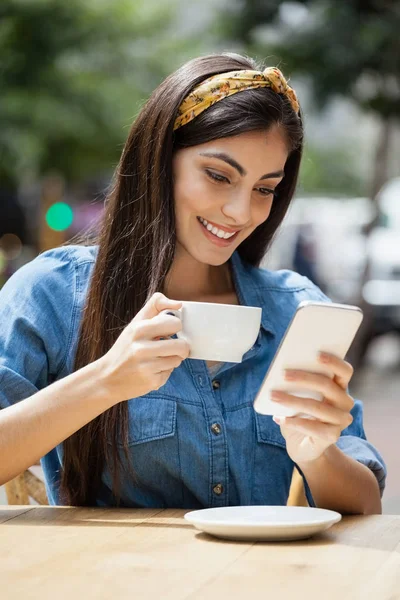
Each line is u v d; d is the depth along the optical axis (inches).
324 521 81.7
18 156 605.6
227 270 116.3
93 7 582.9
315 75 371.6
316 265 610.9
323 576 70.9
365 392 480.1
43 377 106.3
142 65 617.6
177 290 113.1
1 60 561.0
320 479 97.0
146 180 102.7
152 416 102.3
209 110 99.4
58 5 558.9
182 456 102.8
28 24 553.0
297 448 94.9
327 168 1731.1
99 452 101.7
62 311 106.9
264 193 102.9
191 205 101.0
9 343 103.9
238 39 383.9
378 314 539.5
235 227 101.4
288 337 82.9
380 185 490.9
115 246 103.7
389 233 590.6
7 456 89.3
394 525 88.8
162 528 86.1
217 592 67.2
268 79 100.7
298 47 370.3
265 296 115.4
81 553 77.2
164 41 619.2
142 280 102.4
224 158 98.5
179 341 84.2
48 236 687.7
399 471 287.6
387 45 364.5
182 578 70.4
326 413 85.4
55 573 71.6
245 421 105.3
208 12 412.5
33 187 820.6
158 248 102.0
